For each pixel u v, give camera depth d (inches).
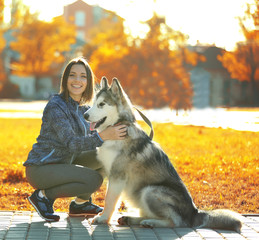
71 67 191.5
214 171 305.1
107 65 951.6
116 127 178.1
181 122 682.8
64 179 180.2
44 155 181.2
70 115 188.5
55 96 189.9
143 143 182.2
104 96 187.9
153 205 175.5
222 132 524.4
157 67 953.5
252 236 162.2
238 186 262.7
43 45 2534.5
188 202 178.9
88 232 167.0
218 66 1428.4
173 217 175.0
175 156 366.9
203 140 472.1
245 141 445.1
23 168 314.5
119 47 980.6
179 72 975.6
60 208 219.1
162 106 967.0
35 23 2532.0
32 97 2388.0
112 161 181.3
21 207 219.5
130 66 952.3
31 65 2549.2
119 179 181.2
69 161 192.4
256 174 293.3
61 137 179.2
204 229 172.6
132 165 180.4
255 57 1202.0
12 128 670.5
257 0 970.1
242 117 744.3
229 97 1443.2
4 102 1883.6
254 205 224.5
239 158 351.6
